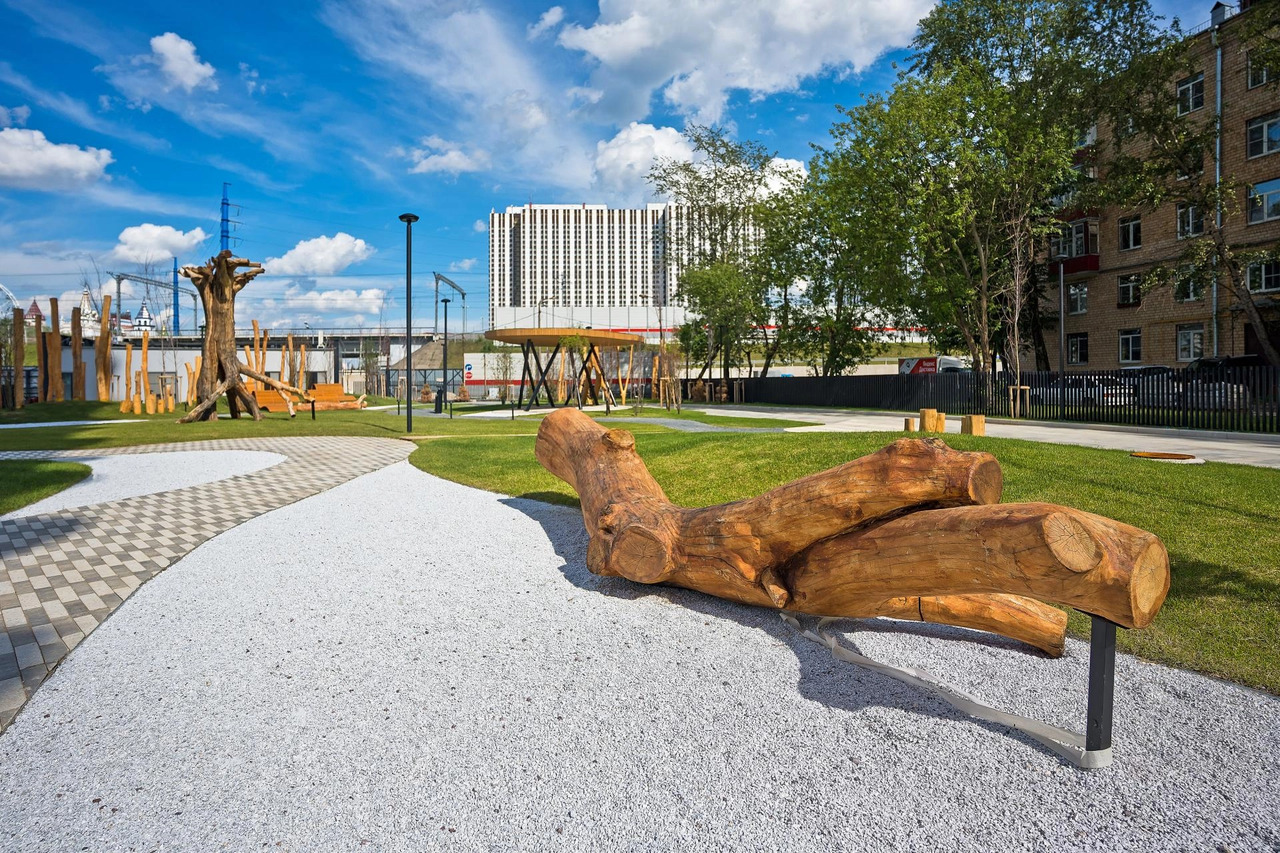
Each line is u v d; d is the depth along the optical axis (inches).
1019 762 104.6
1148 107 943.7
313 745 110.7
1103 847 85.4
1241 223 999.6
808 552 146.6
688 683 133.0
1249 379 598.9
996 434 573.9
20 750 109.7
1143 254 1160.8
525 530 267.9
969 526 108.3
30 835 88.5
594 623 166.2
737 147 1649.9
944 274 990.4
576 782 100.1
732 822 90.7
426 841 87.3
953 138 901.8
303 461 488.7
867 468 131.0
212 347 912.3
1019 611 142.9
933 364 1638.8
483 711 122.0
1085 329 1282.0
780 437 416.8
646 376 1892.2
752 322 1642.5
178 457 512.7
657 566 173.5
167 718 120.0
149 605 180.4
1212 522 221.0
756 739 112.0
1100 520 97.3
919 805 94.3
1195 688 127.9
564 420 255.8
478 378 2464.3
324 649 150.6
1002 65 998.4
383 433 717.3
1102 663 100.5
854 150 1003.9
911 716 119.0
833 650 145.9
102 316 1301.7
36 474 404.2
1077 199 973.2
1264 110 959.0
